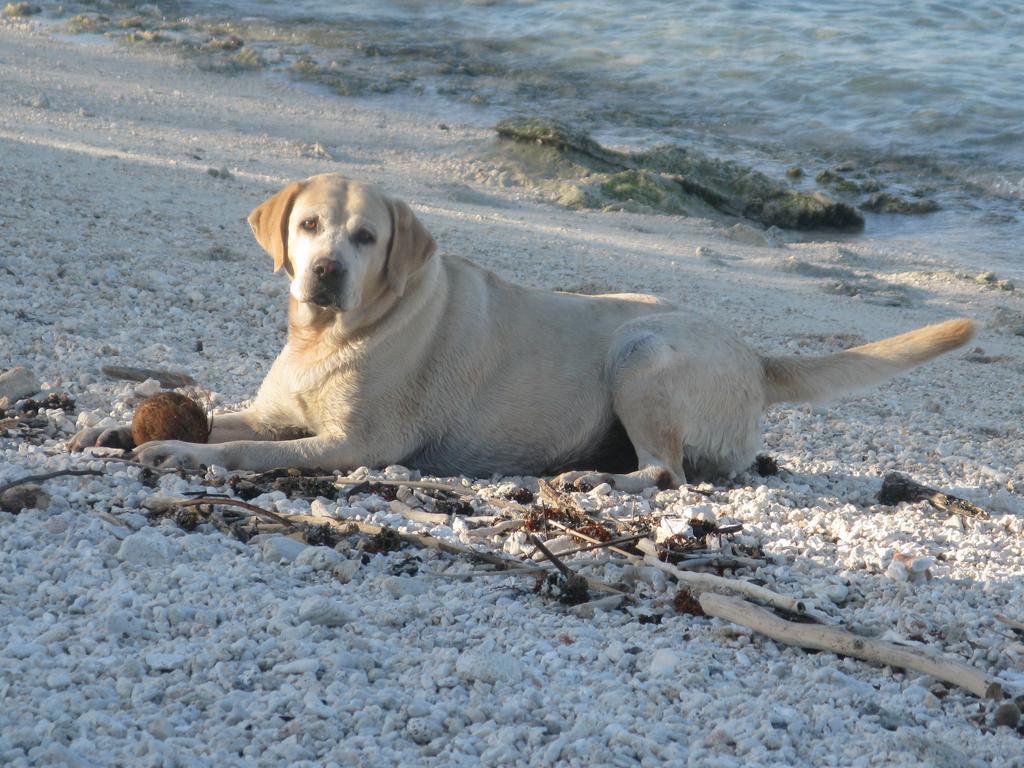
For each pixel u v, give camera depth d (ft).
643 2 164.45
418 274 30.76
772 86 126.72
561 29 152.05
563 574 22.98
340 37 145.38
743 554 25.53
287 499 27.07
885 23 151.23
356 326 30.14
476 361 31.53
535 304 33.19
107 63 118.62
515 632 20.90
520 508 27.14
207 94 110.52
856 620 22.47
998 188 100.27
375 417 30.55
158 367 37.86
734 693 19.25
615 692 18.71
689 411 32.48
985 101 119.03
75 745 15.96
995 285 72.74
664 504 29.63
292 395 30.94
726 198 91.97
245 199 65.57
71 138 77.05
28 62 111.34
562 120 114.21
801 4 162.09
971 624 22.40
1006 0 161.89
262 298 47.34
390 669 19.17
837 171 103.09
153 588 21.22
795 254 78.84
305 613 20.18
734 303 61.67
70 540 23.07
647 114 118.52
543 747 17.01
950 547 28.04
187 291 46.21
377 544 24.12
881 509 31.86
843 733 18.19
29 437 30.32
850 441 41.19
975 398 50.49
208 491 26.78
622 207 87.04
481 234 68.74
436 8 166.20
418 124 107.86
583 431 32.78
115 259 49.11
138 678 18.10
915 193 98.68
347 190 29.60
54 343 38.52
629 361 32.30
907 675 20.47
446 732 17.42
